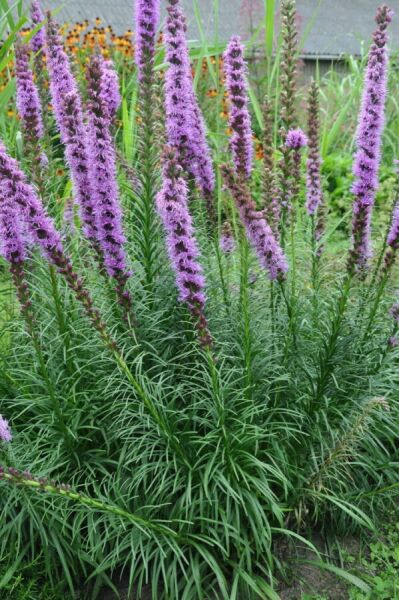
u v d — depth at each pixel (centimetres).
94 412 105
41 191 98
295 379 108
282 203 110
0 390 113
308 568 105
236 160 96
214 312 111
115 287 101
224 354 109
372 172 96
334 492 108
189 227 85
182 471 102
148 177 104
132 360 105
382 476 112
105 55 256
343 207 220
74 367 107
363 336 110
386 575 103
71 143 93
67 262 85
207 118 239
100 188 93
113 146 112
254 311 107
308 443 108
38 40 123
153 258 110
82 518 97
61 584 99
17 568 100
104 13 398
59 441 101
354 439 96
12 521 98
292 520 108
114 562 96
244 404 103
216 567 96
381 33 91
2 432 87
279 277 101
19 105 99
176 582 95
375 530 102
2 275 126
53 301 105
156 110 104
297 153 106
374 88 93
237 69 94
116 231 96
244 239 91
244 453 99
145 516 98
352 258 99
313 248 116
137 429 107
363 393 111
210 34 391
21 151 136
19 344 115
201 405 106
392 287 117
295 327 108
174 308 111
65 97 92
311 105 109
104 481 105
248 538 103
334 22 501
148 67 104
